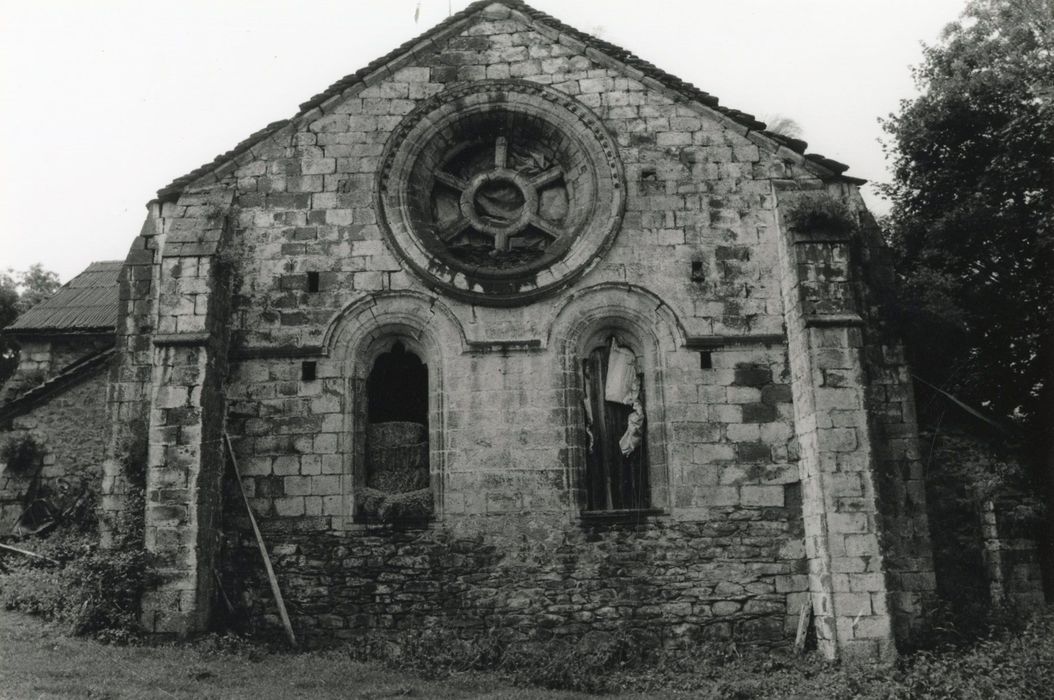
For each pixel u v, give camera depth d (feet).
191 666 43.11
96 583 47.91
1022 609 50.37
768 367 53.88
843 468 48.57
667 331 54.44
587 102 58.23
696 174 56.90
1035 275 62.75
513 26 59.88
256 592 51.06
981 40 67.87
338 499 52.31
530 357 54.24
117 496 51.80
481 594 50.85
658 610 50.47
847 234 52.80
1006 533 52.37
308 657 47.83
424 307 55.11
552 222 58.49
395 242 55.83
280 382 53.93
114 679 40.22
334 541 51.83
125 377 53.67
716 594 50.67
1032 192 62.54
